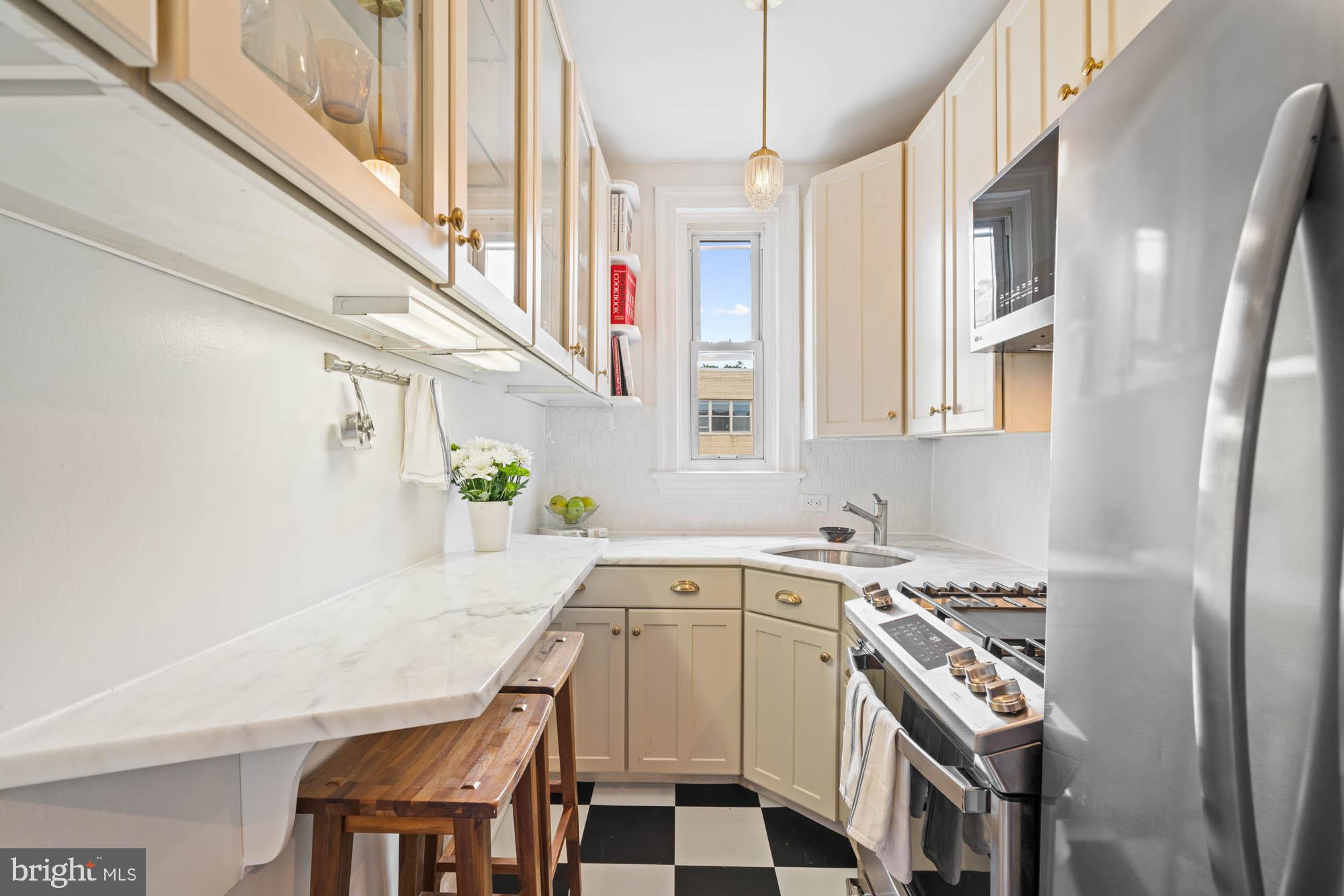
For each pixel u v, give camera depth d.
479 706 0.75
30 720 0.65
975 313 1.51
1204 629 0.48
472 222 0.95
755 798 2.18
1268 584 0.45
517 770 0.95
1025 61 1.54
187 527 0.85
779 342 2.89
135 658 0.77
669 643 2.22
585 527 2.77
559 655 1.47
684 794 2.21
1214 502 0.48
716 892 1.70
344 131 0.63
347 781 0.92
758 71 2.21
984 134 1.74
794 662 2.06
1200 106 0.54
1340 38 0.42
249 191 0.58
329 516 1.20
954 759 1.04
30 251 0.65
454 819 0.87
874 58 2.13
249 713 0.69
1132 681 0.62
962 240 1.88
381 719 0.71
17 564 0.64
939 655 1.19
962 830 1.00
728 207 2.89
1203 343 0.53
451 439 1.76
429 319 1.08
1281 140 0.44
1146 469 0.60
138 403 0.78
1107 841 0.65
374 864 1.33
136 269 0.77
